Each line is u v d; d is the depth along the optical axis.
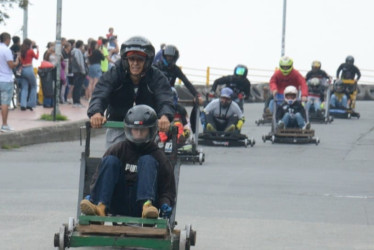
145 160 15.79
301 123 45.50
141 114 15.93
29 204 23.16
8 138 40.28
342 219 21.72
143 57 17.47
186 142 35.00
